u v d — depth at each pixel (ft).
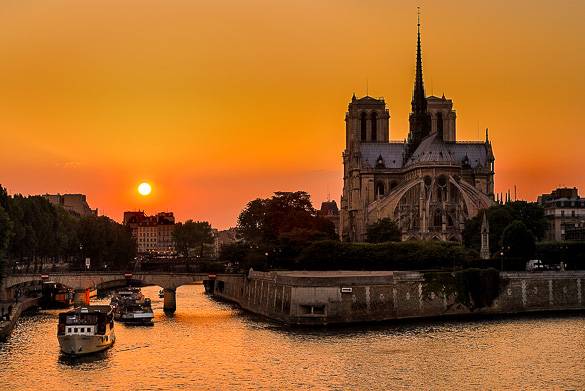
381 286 643.86
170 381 414.21
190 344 524.93
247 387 399.44
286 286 640.58
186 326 622.13
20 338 542.57
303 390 392.27
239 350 497.87
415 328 595.47
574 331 577.02
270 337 551.18
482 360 459.73
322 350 493.36
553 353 482.28
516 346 506.48
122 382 412.16
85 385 405.80
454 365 446.19
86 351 481.05
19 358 472.03
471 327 601.62
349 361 457.27
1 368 444.55
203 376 424.87
